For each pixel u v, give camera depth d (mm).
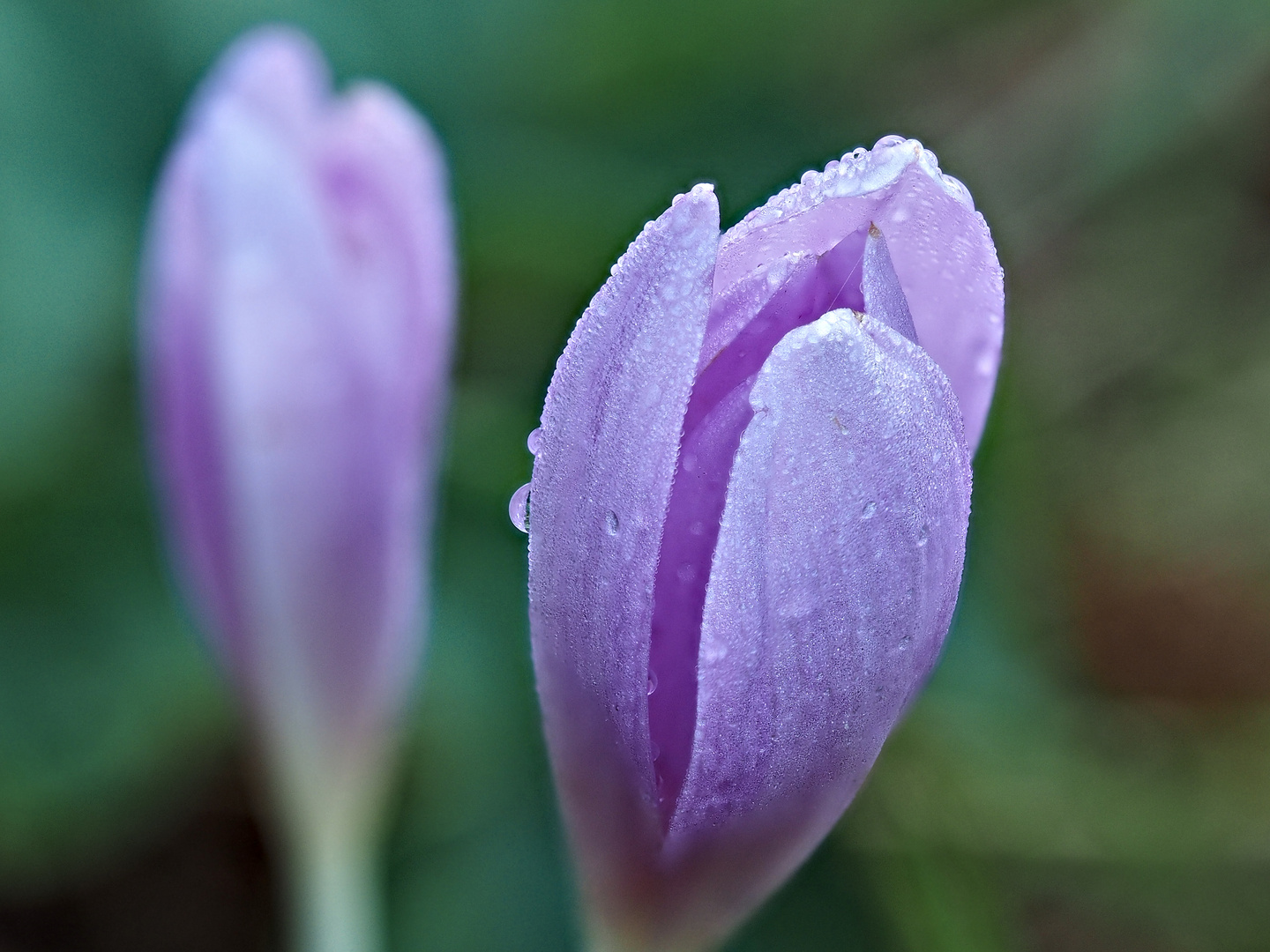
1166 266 354
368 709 216
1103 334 350
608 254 278
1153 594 327
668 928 175
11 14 277
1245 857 285
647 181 283
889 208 164
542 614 167
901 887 265
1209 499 332
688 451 162
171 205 203
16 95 275
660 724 167
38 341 269
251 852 284
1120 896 285
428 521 214
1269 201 372
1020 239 333
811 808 170
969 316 167
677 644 165
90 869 281
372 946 223
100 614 275
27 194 273
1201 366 348
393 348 204
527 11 289
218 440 205
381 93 202
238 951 282
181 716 277
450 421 270
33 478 268
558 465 164
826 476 161
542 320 275
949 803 269
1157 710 321
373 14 288
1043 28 345
